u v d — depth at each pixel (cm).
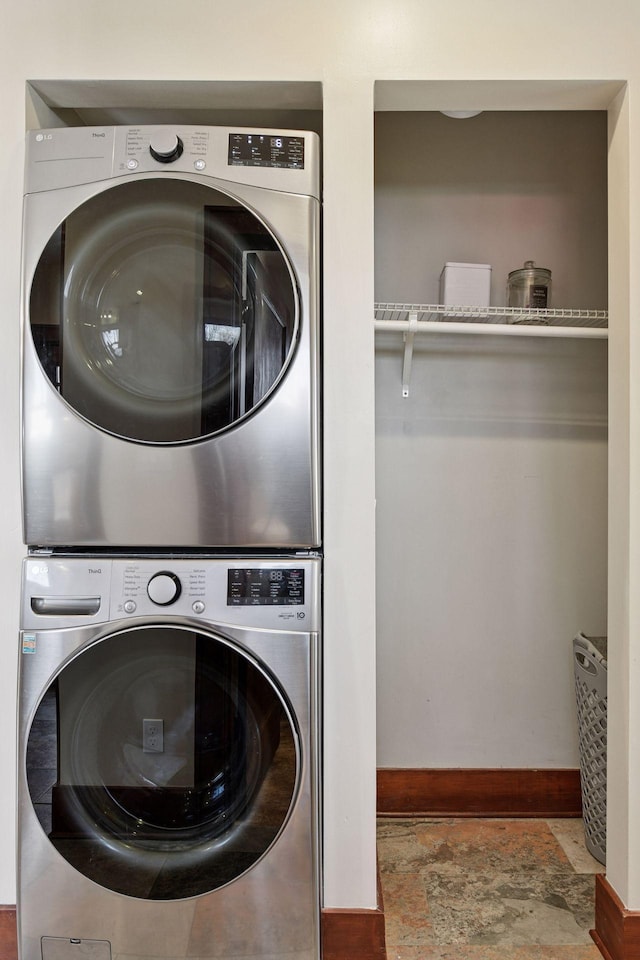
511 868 182
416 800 211
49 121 163
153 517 139
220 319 138
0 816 149
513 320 195
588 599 212
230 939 136
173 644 136
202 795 136
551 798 211
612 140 158
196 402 138
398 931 157
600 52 150
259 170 139
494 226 212
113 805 138
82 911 137
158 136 136
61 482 140
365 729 148
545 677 211
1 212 151
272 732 135
